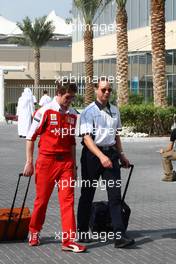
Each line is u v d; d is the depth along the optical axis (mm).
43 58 71562
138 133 27938
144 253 8398
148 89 42406
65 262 7992
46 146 8430
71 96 8383
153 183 15211
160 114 28344
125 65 32906
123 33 32844
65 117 8391
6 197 13148
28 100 27906
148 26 43375
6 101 50031
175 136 15234
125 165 8859
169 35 40531
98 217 9039
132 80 45094
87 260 8078
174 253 8414
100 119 8539
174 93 39562
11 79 69250
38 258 8172
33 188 14477
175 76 39656
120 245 8625
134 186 14695
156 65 28922
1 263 7945
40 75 71188
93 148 8430
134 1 45969
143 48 42562
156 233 9602
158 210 11648
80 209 8922
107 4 43156
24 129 28125
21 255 8305
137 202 12531
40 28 64625
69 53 71625
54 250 8555
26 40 68000
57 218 10781
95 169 8648
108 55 44969
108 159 8375
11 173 17250
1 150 24250
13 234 9023
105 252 8445
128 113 28297
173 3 40281
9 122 44844
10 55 70312
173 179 15477
